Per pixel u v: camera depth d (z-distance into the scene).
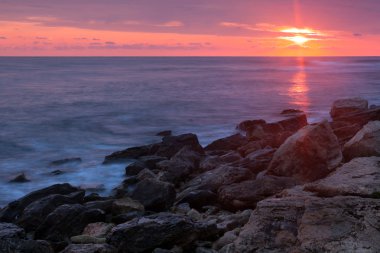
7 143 29.05
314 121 35.22
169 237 9.42
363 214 7.96
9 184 19.44
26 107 47.22
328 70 152.38
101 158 24.11
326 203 8.50
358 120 25.53
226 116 40.62
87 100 54.25
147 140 29.97
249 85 79.06
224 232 10.23
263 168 16.56
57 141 29.80
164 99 55.12
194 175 17.75
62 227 11.73
